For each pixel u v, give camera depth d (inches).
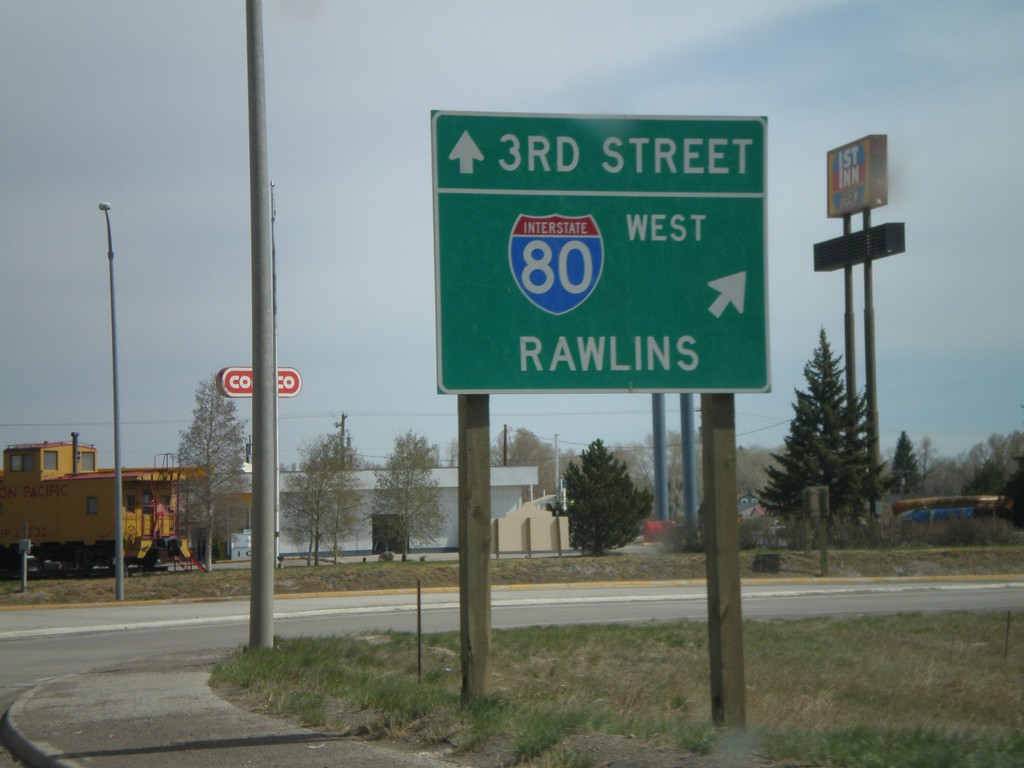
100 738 333.7
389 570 1278.3
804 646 670.5
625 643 665.6
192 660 555.5
